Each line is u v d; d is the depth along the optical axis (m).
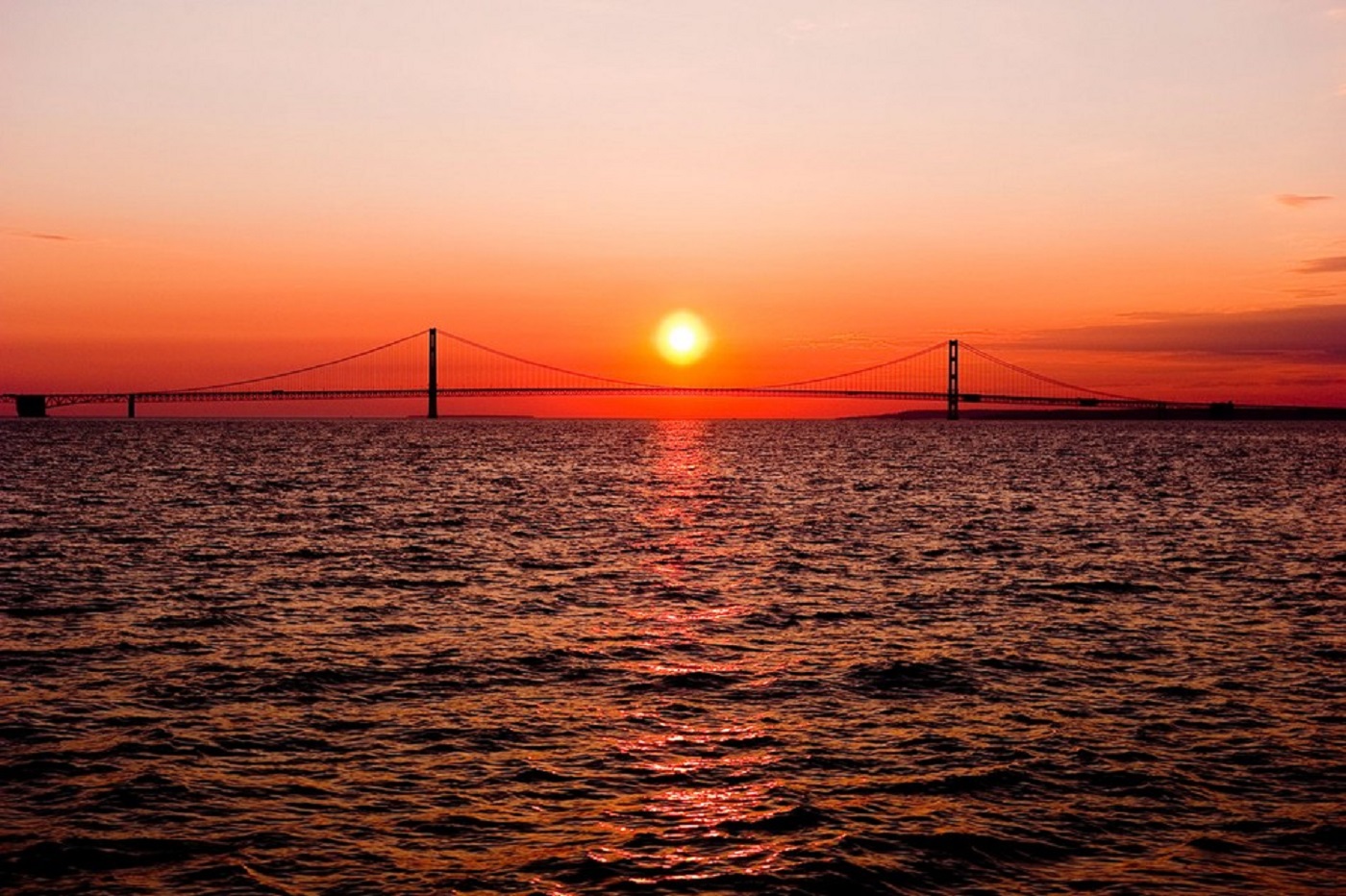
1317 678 24.12
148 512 58.00
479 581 36.84
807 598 34.00
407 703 22.00
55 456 121.38
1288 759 18.84
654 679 23.98
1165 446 178.25
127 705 21.45
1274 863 15.09
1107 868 14.92
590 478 92.19
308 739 19.69
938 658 25.98
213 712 21.11
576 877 14.55
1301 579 37.69
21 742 19.12
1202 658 26.00
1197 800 17.12
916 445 181.12
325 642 27.05
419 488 77.88
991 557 43.25
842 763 18.70
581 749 19.38
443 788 17.47
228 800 16.86
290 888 14.17
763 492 76.62
